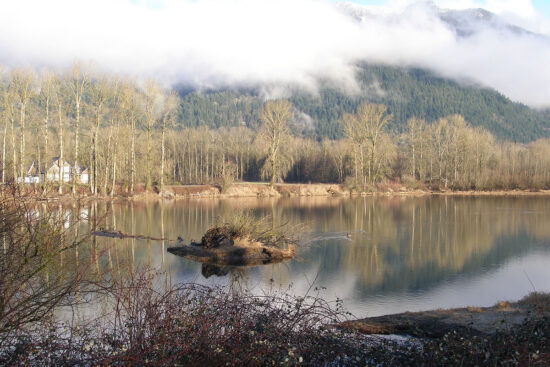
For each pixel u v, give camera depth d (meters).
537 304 13.14
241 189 65.12
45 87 46.78
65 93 48.19
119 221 35.88
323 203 54.97
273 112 70.06
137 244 25.17
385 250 25.55
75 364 6.94
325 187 69.44
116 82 51.56
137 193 56.50
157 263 20.38
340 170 83.19
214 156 95.75
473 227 34.78
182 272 19.16
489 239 29.42
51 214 7.98
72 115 55.62
